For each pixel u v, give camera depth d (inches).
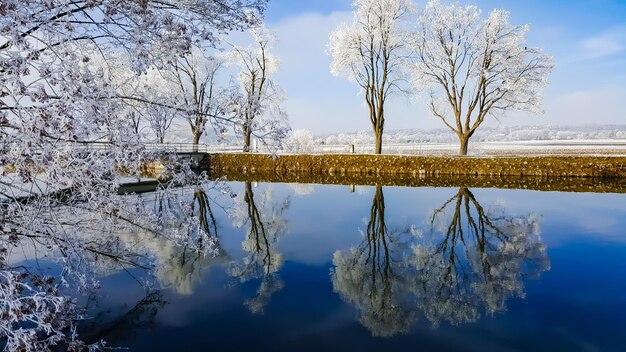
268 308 268.2
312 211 612.4
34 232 150.7
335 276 336.8
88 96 121.9
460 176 976.9
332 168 1099.9
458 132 1091.3
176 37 147.9
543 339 225.5
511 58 1029.8
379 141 1118.4
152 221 180.9
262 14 165.2
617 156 895.1
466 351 213.5
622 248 401.1
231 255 392.8
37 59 114.7
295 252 408.5
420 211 603.2
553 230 478.9
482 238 457.7
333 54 1117.1
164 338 224.8
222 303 276.1
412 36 1084.5
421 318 255.8
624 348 213.5
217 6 155.3
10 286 118.2
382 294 298.0
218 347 215.9
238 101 167.3
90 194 141.3
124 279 309.4
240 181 959.6
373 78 1096.2
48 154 121.6
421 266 367.2
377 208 629.9
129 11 138.5
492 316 256.5
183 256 383.2
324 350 214.7
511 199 676.7
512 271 346.6
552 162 923.4
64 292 265.3
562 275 330.6
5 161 120.4
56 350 206.7
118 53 155.6
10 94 110.2
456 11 1054.4
